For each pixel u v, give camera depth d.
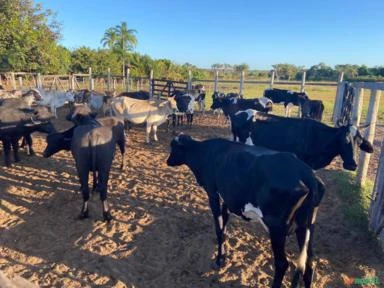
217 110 17.89
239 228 5.95
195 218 6.33
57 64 34.75
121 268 4.82
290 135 6.37
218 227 4.79
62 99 17.86
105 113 14.11
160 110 12.08
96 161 5.94
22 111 9.23
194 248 5.32
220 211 4.77
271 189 3.50
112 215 6.43
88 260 5.02
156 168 9.23
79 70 47.44
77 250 5.27
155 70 51.44
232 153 4.29
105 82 35.75
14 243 5.46
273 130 6.62
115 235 5.73
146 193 7.48
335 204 6.85
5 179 8.20
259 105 13.79
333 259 5.00
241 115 7.18
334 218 6.28
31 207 6.75
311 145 6.14
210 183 4.71
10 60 29.61
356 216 6.15
